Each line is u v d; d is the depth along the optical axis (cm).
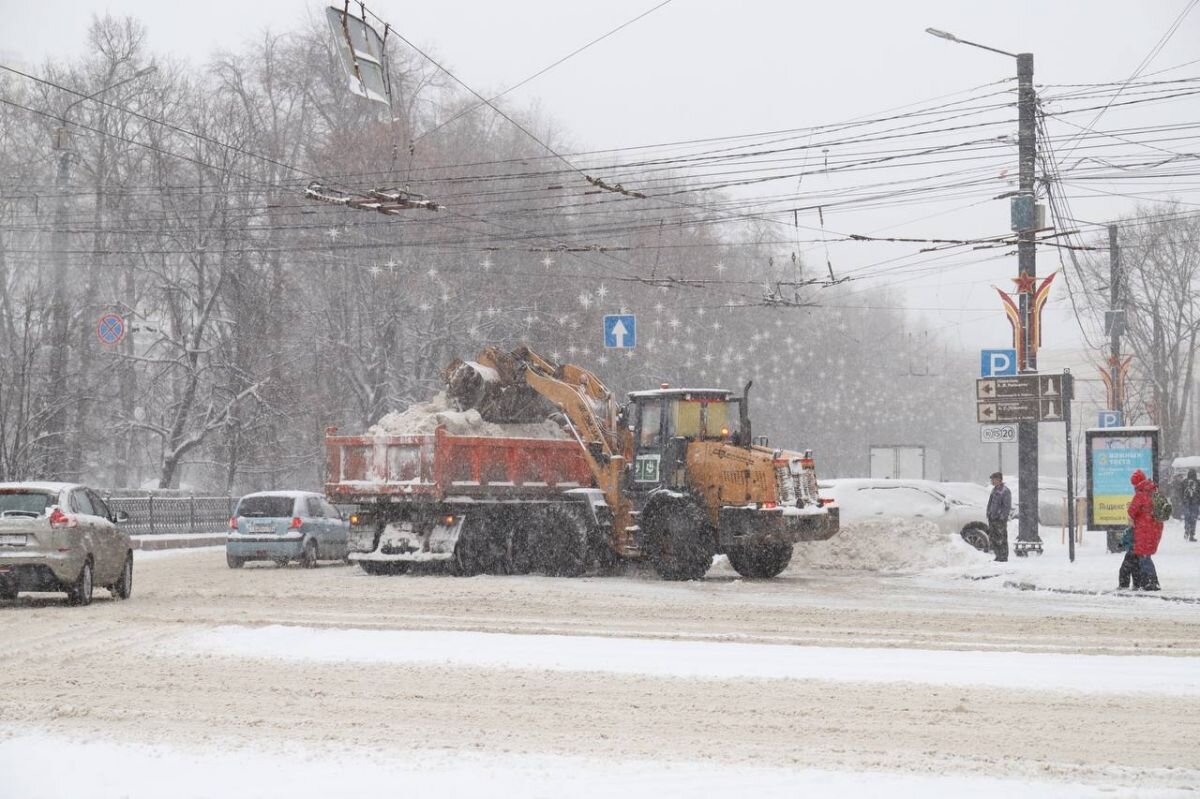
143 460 16625
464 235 12412
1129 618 4559
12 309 11294
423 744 2400
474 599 5200
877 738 2462
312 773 2164
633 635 3966
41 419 10450
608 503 6638
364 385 12912
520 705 2794
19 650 3650
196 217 12306
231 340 13325
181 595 5472
